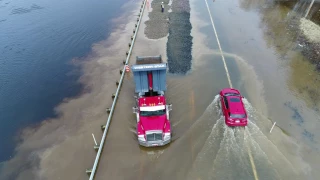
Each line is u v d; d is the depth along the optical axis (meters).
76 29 32.66
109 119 17.45
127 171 14.05
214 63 24.06
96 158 14.56
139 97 16.28
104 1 42.50
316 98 18.97
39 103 20.34
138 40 29.08
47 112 19.31
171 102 19.08
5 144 16.70
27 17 36.75
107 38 30.28
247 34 29.70
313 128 16.30
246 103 18.55
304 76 21.62
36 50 28.28
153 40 28.84
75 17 36.31
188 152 14.90
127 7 39.47
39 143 16.44
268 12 35.69
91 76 23.27
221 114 17.47
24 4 41.94
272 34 29.38
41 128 17.75
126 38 29.92
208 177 13.33
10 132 17.69
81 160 14.90
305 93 19.56
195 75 22.31
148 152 15.20
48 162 14.94
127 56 25.39
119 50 27.38
